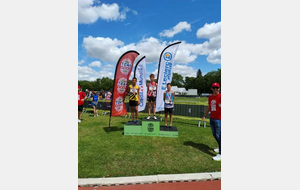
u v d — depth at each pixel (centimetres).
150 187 305
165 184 314
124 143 525
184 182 321
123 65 633
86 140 554
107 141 545
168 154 446
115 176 336
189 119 1006
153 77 762
